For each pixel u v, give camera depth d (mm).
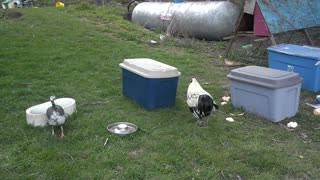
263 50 4602
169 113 2537
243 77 2578
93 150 1974
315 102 2916
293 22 4141
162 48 5160
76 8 8938
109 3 10625
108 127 2252
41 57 4082
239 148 2049
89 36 5605
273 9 4109
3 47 4578
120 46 4926
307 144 2141
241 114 2588
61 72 3535
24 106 2631
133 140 2113
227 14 5754
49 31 5863
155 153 1968
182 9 6355
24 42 4941
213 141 2123
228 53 4617
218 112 2625
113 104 2721
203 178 1734
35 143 2037
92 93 2967
